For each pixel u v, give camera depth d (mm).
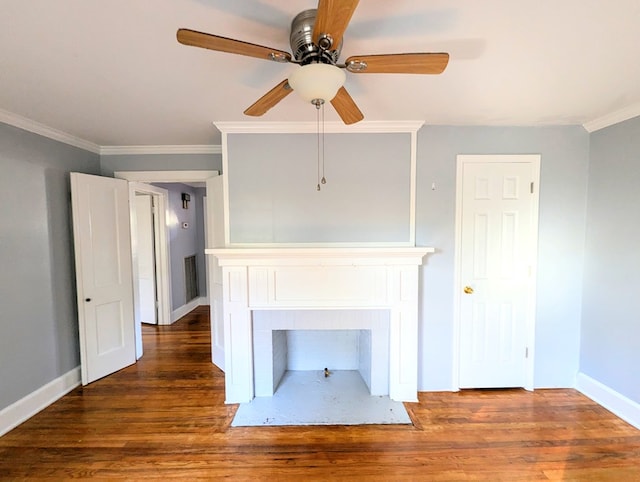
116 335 3172
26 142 2451
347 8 955
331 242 2629
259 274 2545
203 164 3262
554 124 2605
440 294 2697
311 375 3014
